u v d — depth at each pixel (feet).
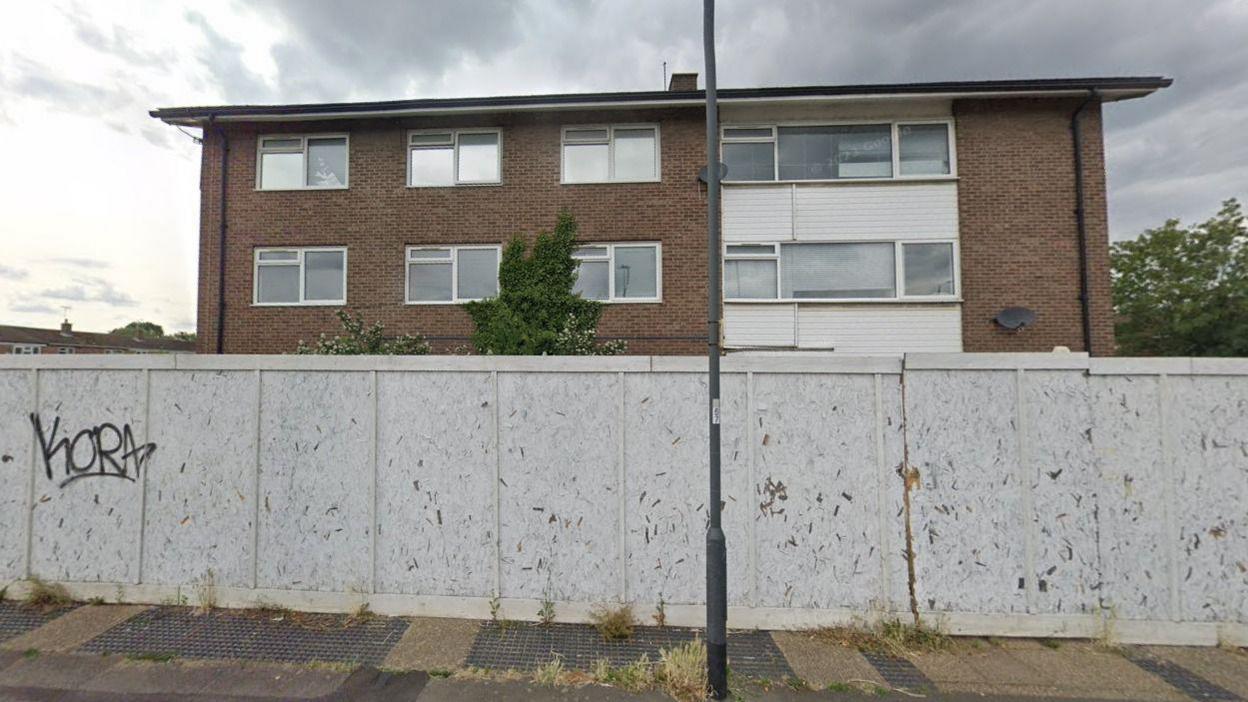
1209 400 14.43
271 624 14.99
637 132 37.09
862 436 15.17
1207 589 14.21
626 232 35.81
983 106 34.65
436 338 35.68
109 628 14.69
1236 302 64.08
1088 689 12.19
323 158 37.78
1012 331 33.58
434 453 15.88
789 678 12.58
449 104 35.94
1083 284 33.30
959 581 14.69
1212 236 66.54
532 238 35.99
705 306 35.17
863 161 35.91
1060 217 33.86
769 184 35.60
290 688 11.95
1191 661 13.37
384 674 12.56
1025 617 14.46
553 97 35.53
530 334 31.30
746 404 15.44
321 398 16.17
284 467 16.12
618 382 15.67
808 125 36.06
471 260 36.50
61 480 16.58
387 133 37.09
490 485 15.72
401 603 15.60
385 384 16.11
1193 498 14.35
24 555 16.48
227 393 16.38
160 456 16.39
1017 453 14.75
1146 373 14.61
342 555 15.84
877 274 35.01
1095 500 14.53
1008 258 33.91
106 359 16.65
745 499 15.28
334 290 36.70
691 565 15.25
